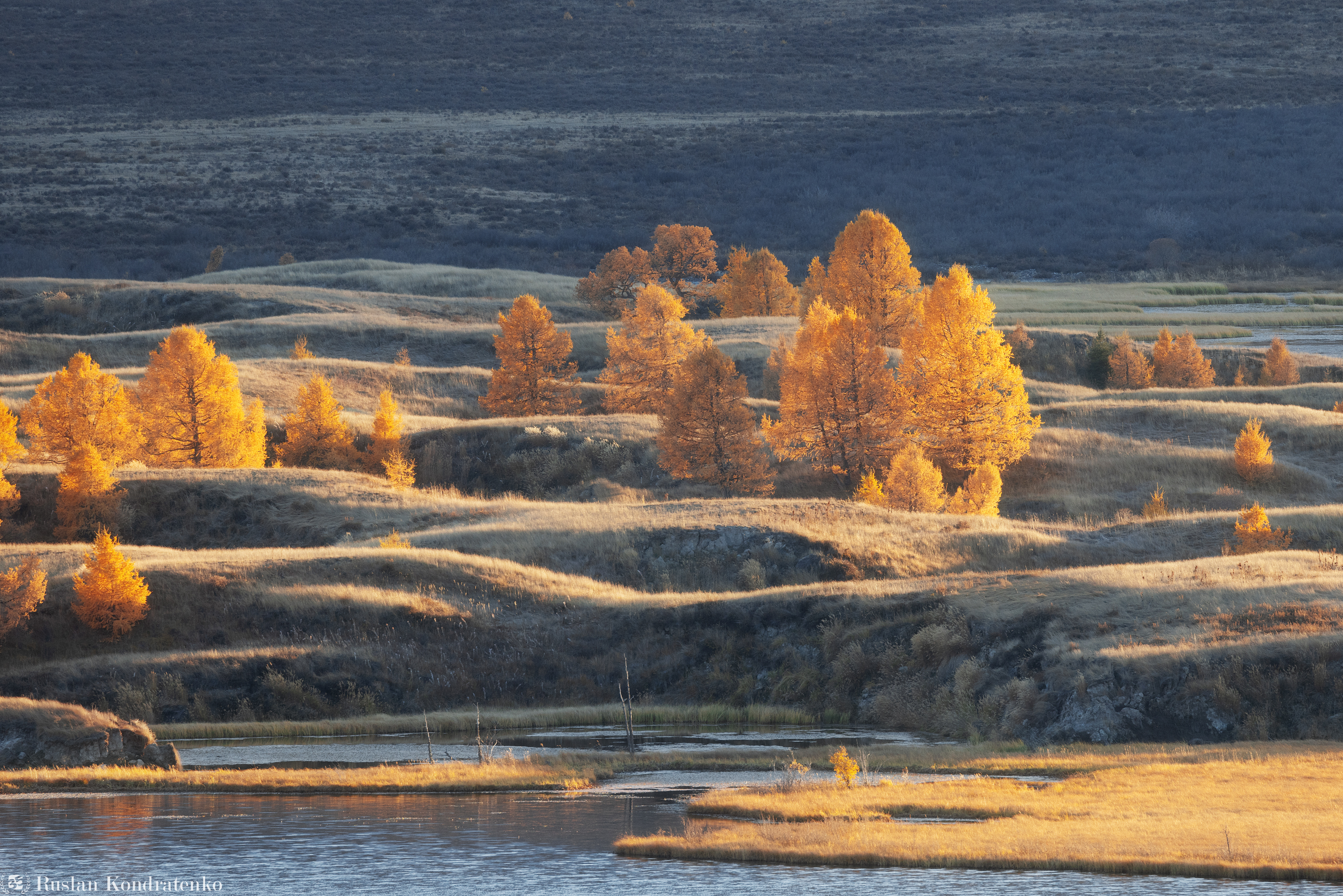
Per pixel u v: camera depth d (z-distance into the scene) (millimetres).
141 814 112375
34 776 125750
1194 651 151125
